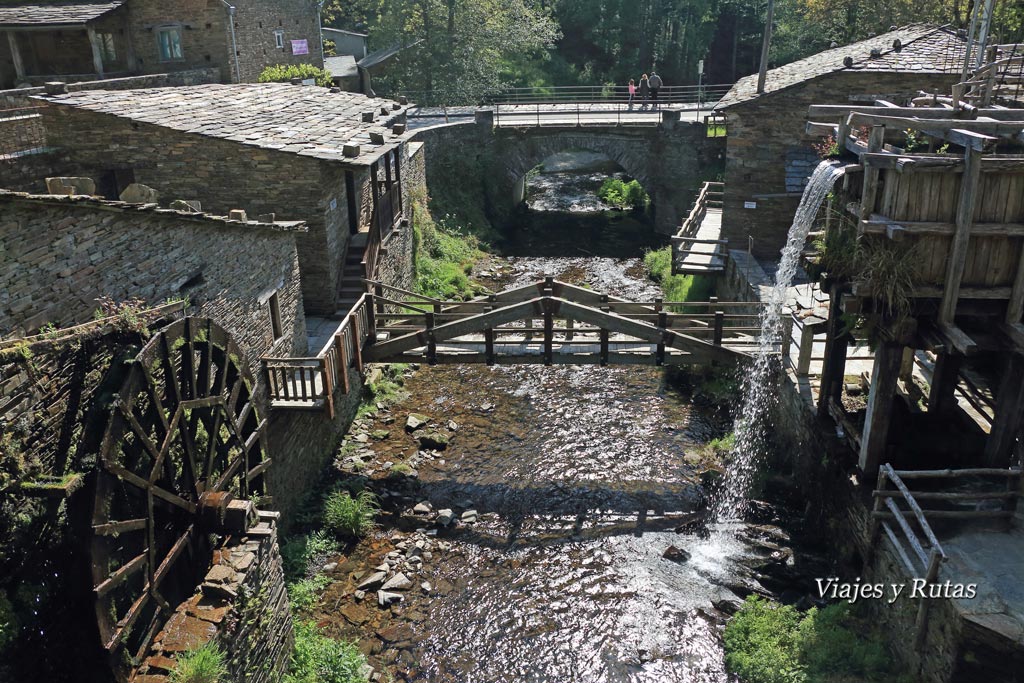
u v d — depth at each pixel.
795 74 20.23
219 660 7.26
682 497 13.20
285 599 9.43
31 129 14.80
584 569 11.52
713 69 53.25
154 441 8.04
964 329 9.47
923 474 8.91
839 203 9.87
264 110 18.02
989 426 11.01
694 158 29.06
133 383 7.49
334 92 22.94
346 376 12.95
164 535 8.31
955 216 8.70
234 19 25.77
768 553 11.54
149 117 15.09
